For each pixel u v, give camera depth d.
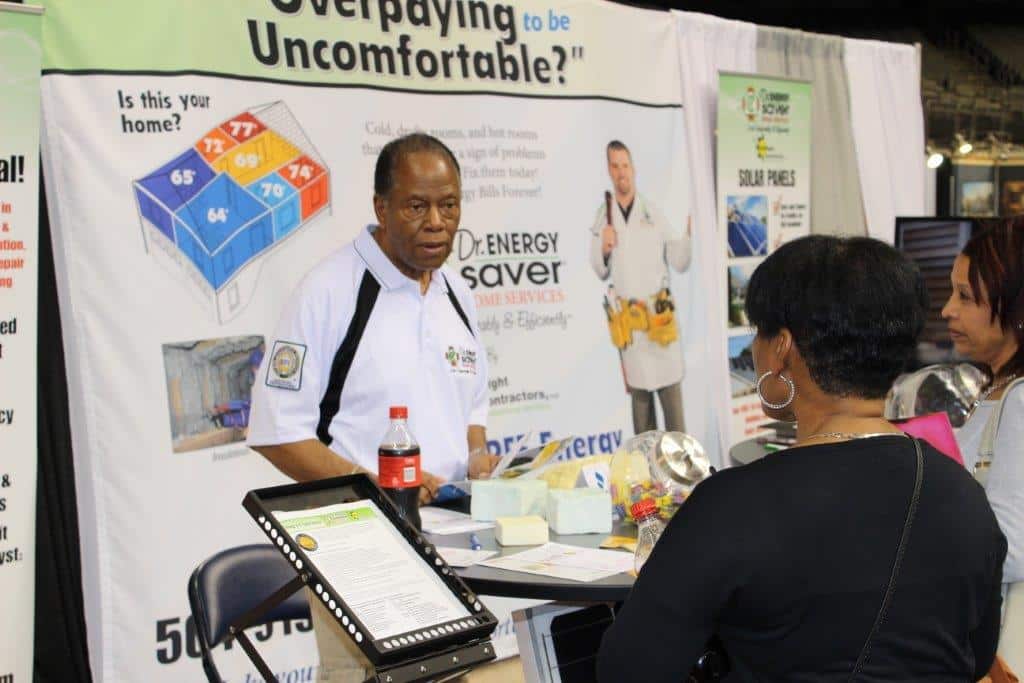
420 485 1.93
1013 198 7.27
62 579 2.78
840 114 4.65
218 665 2.83
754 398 4.35
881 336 1.14
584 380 3.71
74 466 2.73
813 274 1.16
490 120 3.45
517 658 3.27
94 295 2.67
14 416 2.47
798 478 1.10
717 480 1.14
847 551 1.07
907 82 4.94
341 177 3.10
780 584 1.07
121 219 2.70
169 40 2.78
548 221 3.61
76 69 2.64
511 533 1.80
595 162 3.74
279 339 2.37
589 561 1.68
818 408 1.19
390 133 3.21
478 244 3.44
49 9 2.60
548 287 3.62
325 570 1.33
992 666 1.50
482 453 2.44
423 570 1.39
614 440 3.80
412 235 2.37
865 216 4.76
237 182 2.90
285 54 2.99
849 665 1.08
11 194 2.46
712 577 1.08
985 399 1.82
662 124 3.97
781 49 4.41
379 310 2.42
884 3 6.62
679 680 1.12
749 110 4.25
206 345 2.84
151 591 2.73
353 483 1.50
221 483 2.86
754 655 1.12
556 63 3.62
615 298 3.81
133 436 2.71
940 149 7.06
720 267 4.20
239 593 2.20
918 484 1.12
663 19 3.97
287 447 2.32
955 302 1.88
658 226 3.96
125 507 2.70
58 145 2.62
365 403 2.40
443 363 2.50
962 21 7.14
